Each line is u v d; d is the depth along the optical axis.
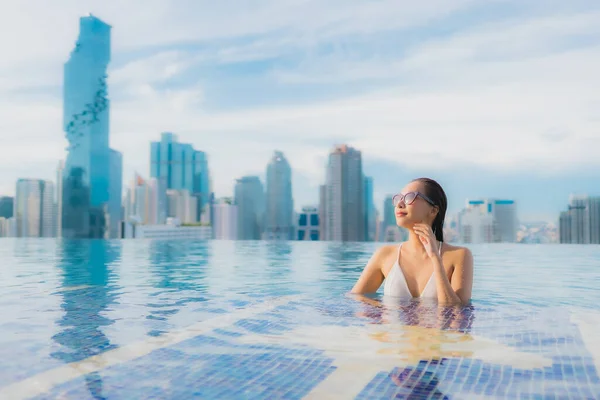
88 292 3.49
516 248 11.80
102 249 10.05
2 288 3.74
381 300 2.79
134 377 1.49
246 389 1.39
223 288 3.71
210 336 2.01
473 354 1.73
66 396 1.33
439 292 2.66
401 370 1.56
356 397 1.33
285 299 2.95
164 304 2.89
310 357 1.70
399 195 2.81
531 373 1.53
